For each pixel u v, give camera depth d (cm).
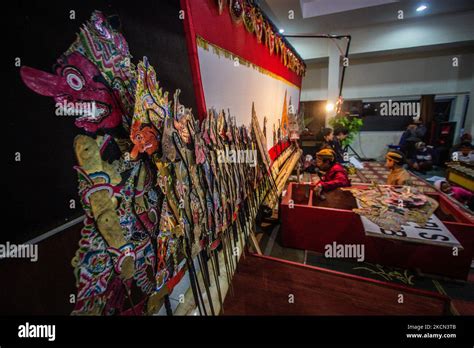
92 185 59
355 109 732
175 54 100
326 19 512
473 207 310
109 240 62
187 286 112
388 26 553
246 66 196
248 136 191
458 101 643
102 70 64
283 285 137
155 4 89
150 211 75
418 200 221
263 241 278
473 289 196
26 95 47
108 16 67
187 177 97
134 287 70
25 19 47
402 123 698
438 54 629
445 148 627
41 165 49
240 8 173
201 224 104
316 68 729
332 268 229
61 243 52
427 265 214
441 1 452
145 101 75
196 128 108
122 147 68
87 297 56
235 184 150
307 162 510
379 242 225
